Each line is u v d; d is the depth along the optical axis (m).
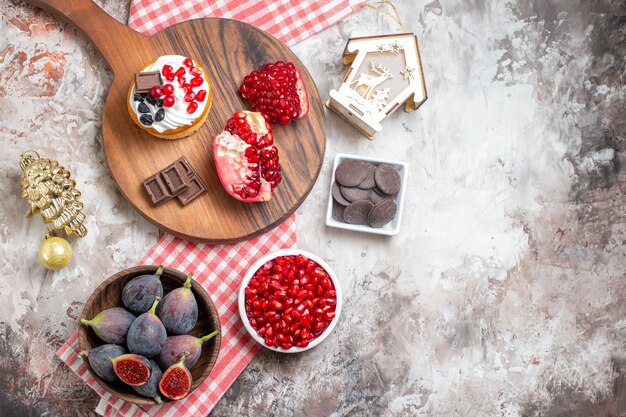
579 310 1.11
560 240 1.11
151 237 1.06
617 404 1.11
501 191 1.11
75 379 1.05
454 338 1.09
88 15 1.04
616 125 1.13
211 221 1.03
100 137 1.07
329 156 1.09
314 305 1.02
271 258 1.02
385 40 1.05
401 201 1.05
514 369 1.10
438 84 1.11
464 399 1.09
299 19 1.09
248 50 1.05
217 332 0.97
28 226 1.06
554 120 1.12
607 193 1.12
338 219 1.06
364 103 1.04
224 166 1.00
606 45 1.13
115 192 1.06
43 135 1.07
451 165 1.11
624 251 1.12
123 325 0.96
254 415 1.06
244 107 1.05
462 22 1.12
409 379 1.08
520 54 1.12
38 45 1.07
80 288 1.06
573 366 1.10
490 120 1.12
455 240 1.10
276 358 1.07
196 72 1.00
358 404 1.08
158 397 0.95
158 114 0.99
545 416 1.10
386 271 1.09
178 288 0.97
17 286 1.05
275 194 1.04
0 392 1.04
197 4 1.07
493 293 1.10
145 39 1.04
